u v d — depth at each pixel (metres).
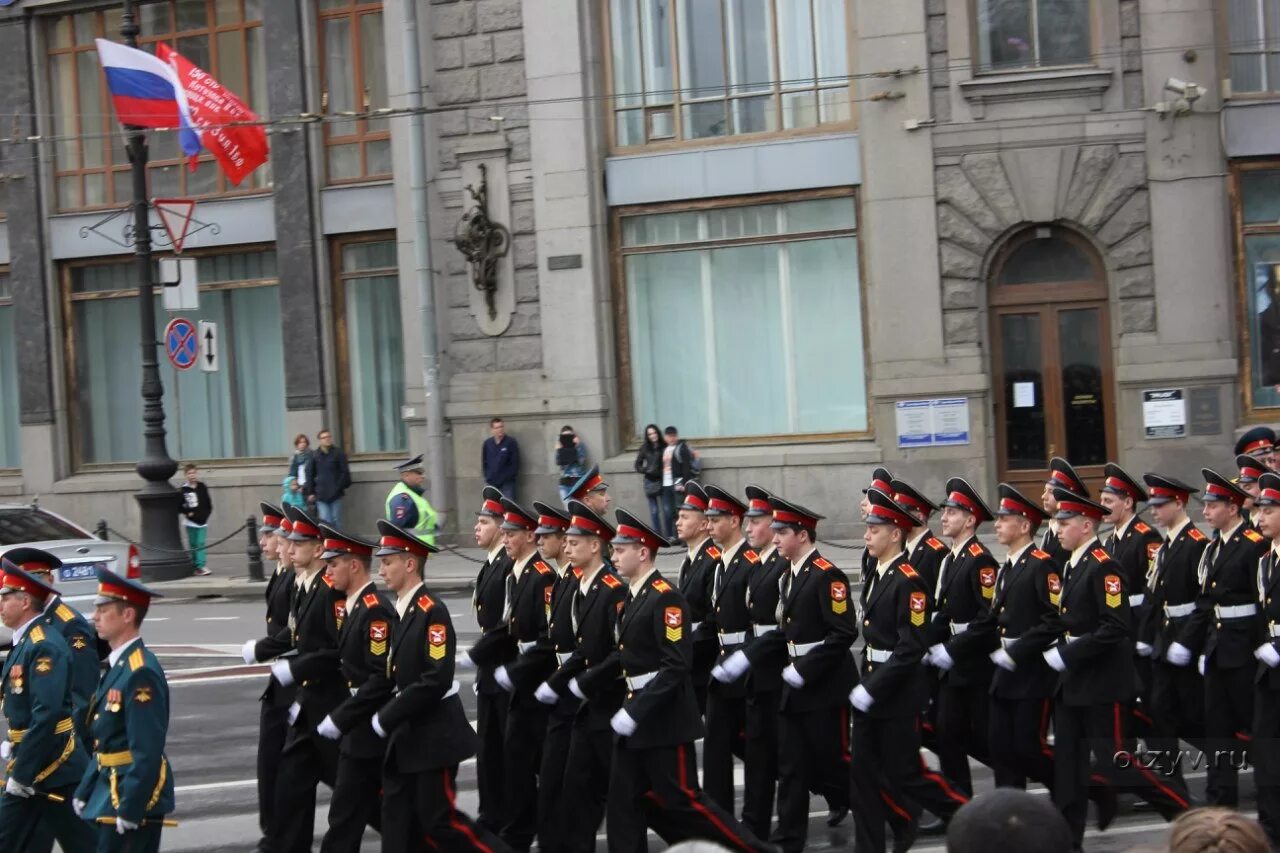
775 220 26.27
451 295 27.52
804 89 26.14
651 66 26.83
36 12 30.55
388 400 28.81
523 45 26.70
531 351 27.05
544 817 10.22
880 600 10.14
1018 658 10.41
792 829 10.40
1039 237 24.75
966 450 24.84
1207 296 24.03
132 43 25.94
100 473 31.16
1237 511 11.22
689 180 26.42
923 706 9.98
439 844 9.27
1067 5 24.45
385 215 28.27
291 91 28.67
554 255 26.72
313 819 10.51
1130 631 10.17
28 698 9.05
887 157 24.92
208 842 11.15
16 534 18.25
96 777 8.58
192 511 27.25
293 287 28.86
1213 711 11.16
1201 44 23.98
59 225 30.75
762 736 10.69
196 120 26.05
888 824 10.44
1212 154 24.02
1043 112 24.42
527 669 10.63
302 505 26.95
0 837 9.00
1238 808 11.05
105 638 8.62
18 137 30.66
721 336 26.73
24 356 31.02
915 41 24.66
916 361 24.95
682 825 9.48
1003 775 10.70
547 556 10.80
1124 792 10.37
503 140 26.88
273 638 10.95
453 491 27.59
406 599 9.39
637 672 9.47
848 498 25.58
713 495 11.24
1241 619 11.03
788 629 10.38
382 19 28.42
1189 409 24.05
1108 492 12.64
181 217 27.14
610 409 26.86
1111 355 24.64
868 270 25.47
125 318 31.00
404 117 27.56
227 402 30.41
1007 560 10.80
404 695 9.10
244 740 14.45
